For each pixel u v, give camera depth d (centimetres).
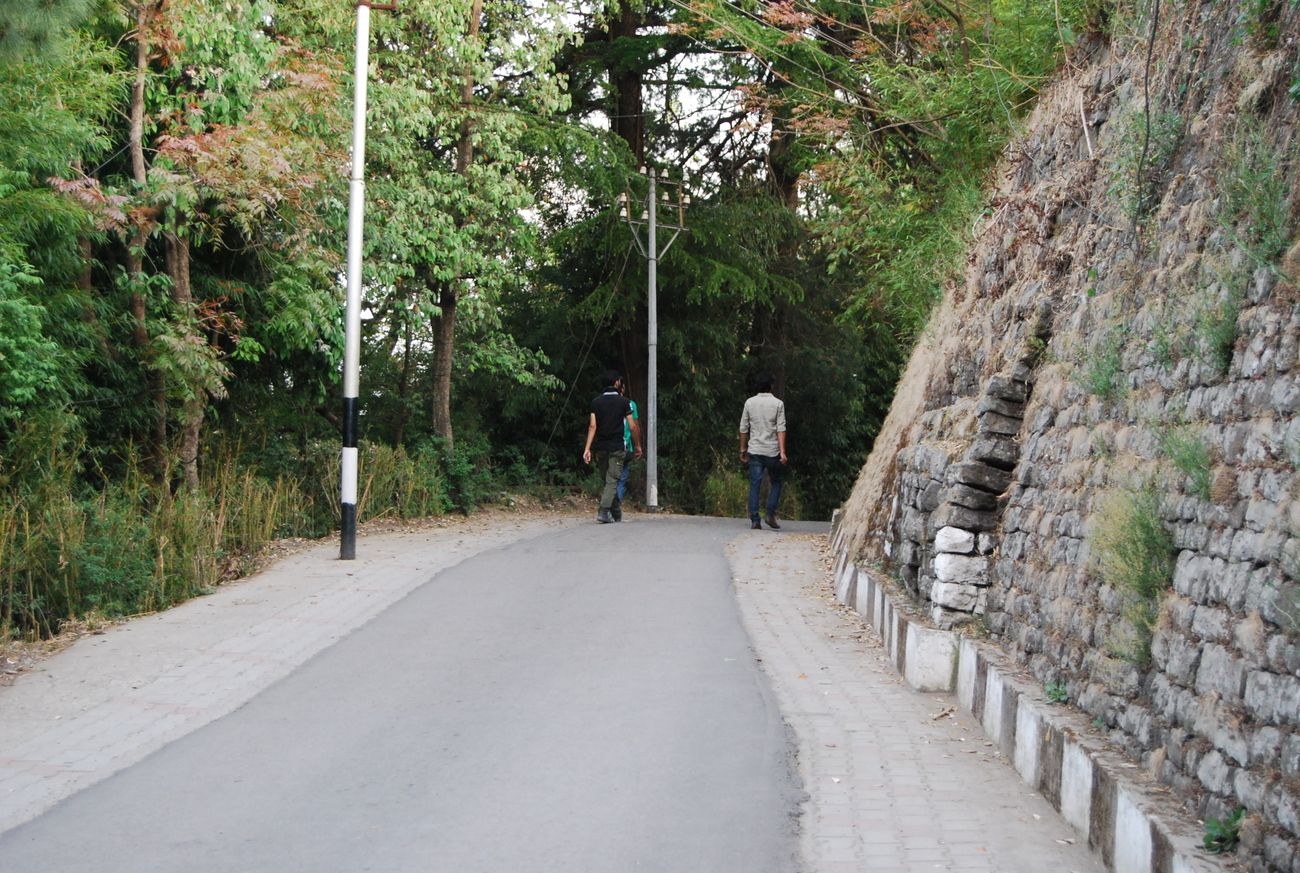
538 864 453
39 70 1105
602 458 2703
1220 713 399
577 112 2572
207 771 567
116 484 1306
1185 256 547
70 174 1243
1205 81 593
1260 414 426
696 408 2800
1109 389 588
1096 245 695
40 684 738
